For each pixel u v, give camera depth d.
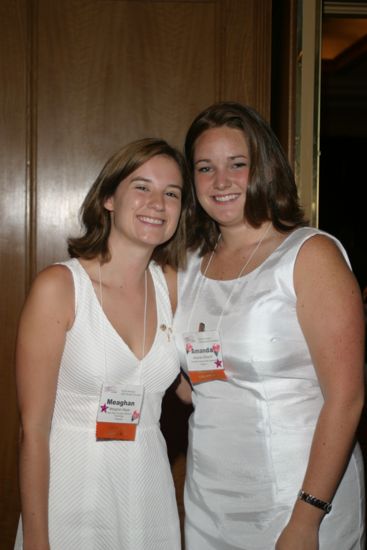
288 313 1.67
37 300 1.65
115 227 1.78
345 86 6.33
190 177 1.88
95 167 2.52
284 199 1.78
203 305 1.80
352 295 1.59
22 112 2.50
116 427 1.68
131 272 1.80
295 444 1.66
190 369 1.77
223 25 2.55
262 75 2.56
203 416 1.77
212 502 1.73
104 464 1.67
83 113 2.52
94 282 1.75
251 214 1.76
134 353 1.75
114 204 1.77
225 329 1.73
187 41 2.54
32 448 1.61
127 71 2.53
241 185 1.76
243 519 1.69
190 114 2.55
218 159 1.77
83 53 2.51
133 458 1.69
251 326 1.69
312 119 2.66
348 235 6.94
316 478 1.57
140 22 2.53
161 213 1.74
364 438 3.70
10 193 2.51
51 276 1.67
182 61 2.54
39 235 2.52
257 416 1.69
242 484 1.69
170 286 1.92
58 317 1.65
